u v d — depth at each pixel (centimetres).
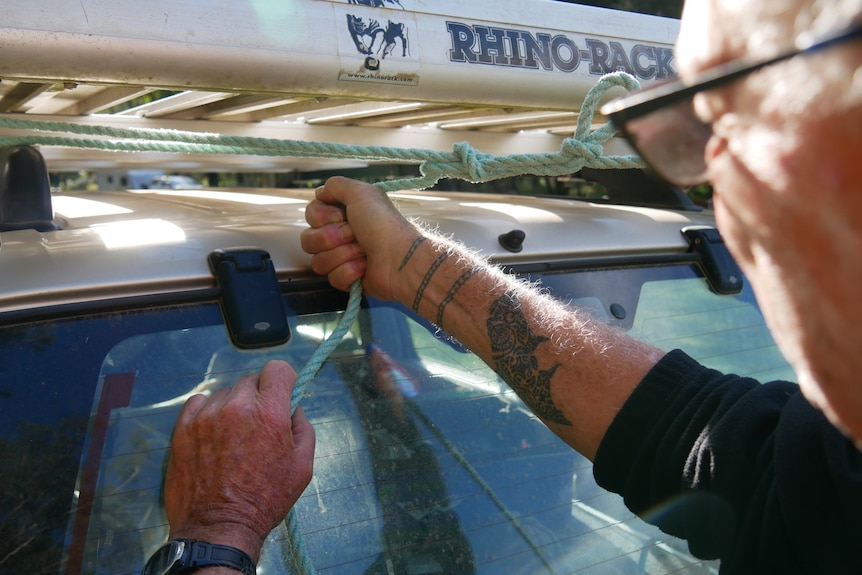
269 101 158
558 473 136
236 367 120
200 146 136
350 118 193
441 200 186
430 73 137
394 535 120
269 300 123
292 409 114
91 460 107
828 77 55
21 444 104
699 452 105
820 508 89
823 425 91
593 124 202
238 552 97
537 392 120
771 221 63
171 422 114
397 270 129
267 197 184
